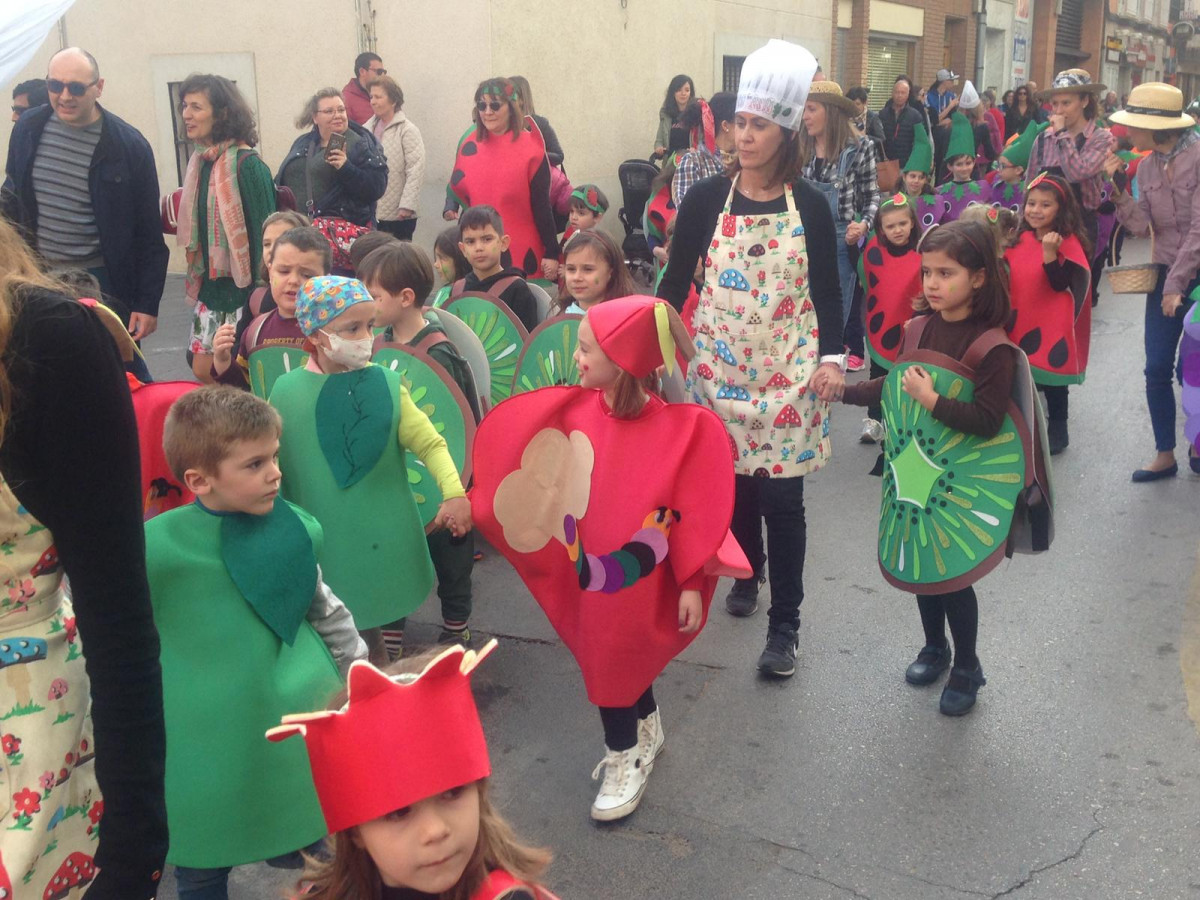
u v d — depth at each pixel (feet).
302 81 40.34
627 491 10.32
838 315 13.21
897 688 13.23
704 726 12.48
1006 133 58.39
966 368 12.00
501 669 14.02
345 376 11.68
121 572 4.91
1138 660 13.70
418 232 39.93
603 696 10.55
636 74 45.11
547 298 18.74
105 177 18.31
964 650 12.63
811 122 24.47
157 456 10.78
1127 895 9.55
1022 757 11.70
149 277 19.08
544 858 5.75
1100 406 25.86
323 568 11.64
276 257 13.19
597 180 43.68
